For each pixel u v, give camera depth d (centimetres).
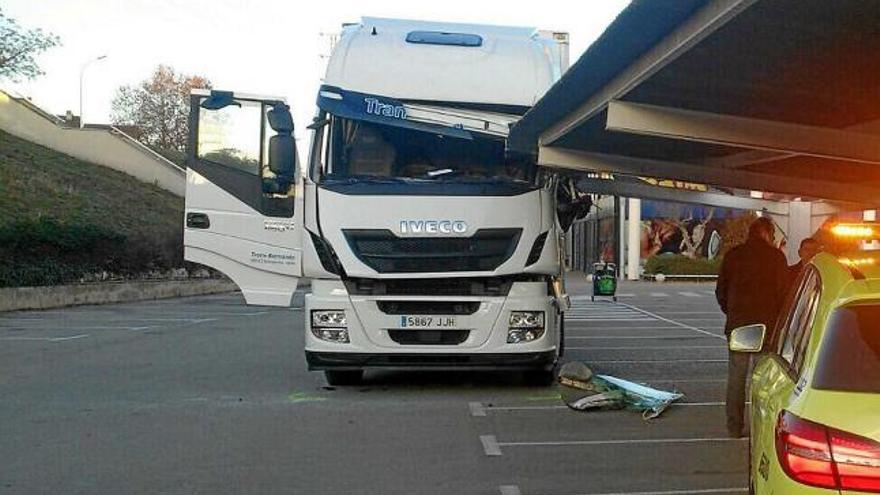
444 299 1062
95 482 726
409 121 1095
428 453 828
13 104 4053
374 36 1177
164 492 698
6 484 718
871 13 604
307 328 1088
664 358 1570
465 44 1173
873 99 844
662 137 944
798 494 364
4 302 2472
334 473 757
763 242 885
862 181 1351
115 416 1005
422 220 1056
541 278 1091
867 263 455
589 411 1022
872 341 396
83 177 3788
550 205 1085
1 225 2616
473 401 1095
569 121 978
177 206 3991
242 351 1653
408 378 1286
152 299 3219
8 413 1022
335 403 1088
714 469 764
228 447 852
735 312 874
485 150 1100
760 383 518
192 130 1138
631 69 775
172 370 1387
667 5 613
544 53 1180
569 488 709
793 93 827
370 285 1072
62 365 1444
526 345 1070
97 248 3022
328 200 1068
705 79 784
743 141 918
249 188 1131
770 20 621
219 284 3734
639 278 4950
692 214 4962
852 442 356
